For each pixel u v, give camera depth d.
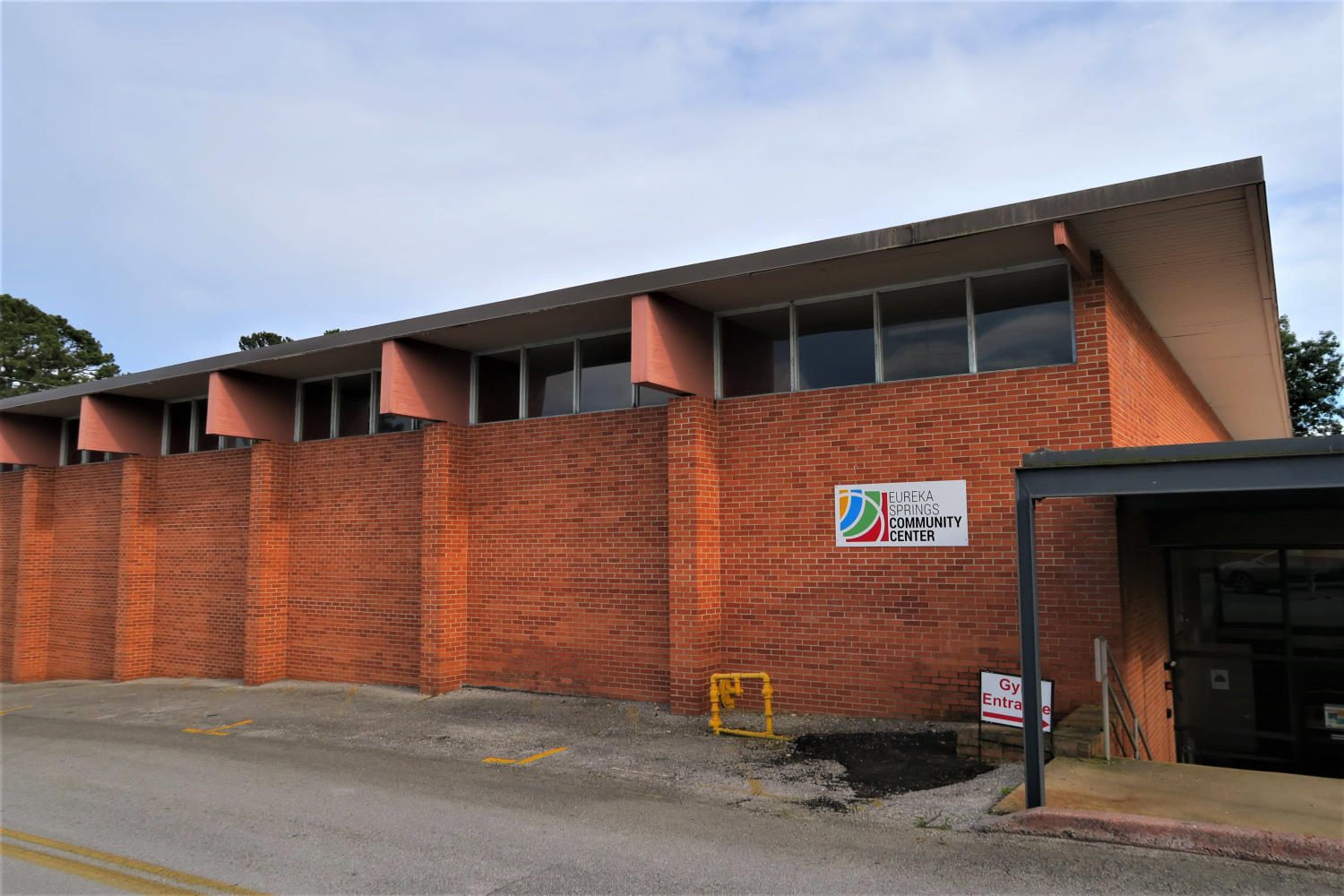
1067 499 9.55
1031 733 6.75
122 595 18.42
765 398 11.71
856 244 9.83
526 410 14.15
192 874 6.16
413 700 13.48
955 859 6.01
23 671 20.39
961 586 10.12
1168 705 11.63
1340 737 10.77
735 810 7.44
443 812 7.59
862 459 10.91
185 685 16.91
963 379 10.33
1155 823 6.14
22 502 21.12
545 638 13.37
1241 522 10.07
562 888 5.70
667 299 11.57
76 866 6.40
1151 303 11.31
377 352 14.79
